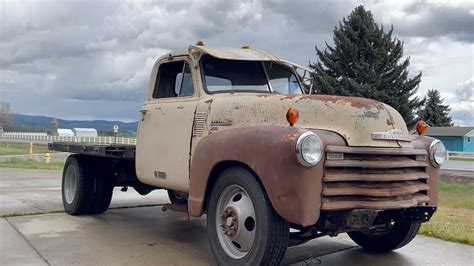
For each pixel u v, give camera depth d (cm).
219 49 544
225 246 434
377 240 536
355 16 3900
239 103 479
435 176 467
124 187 769
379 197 400
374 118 427
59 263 464
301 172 375
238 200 428
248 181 408
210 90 521
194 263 475
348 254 532
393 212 474
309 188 376
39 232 598
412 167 440
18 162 2231
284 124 440
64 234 591
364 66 3747
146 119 586
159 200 909
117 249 525
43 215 718
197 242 566
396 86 3766
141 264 468
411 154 436
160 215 745
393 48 3866
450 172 2292
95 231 614
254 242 401
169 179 537
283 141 380
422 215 468
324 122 428
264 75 555
